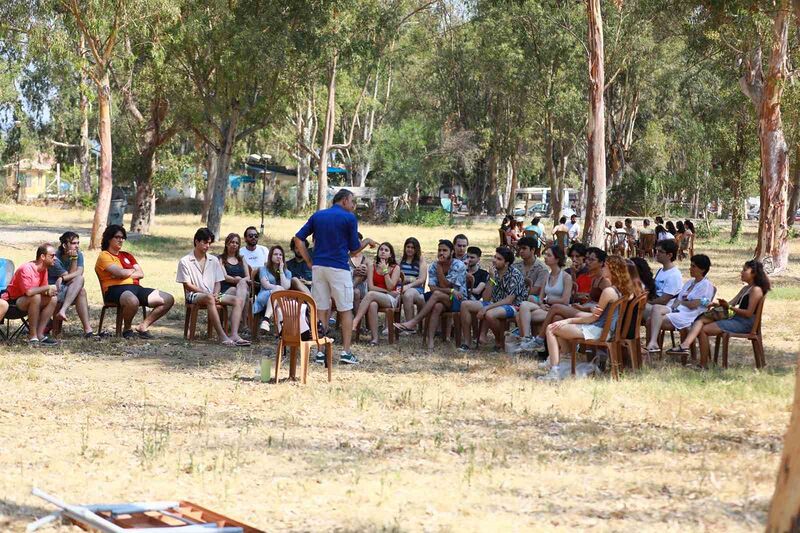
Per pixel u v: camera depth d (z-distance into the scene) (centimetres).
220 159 3678
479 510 586
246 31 3162
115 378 1066
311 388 1017
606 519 563
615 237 3544
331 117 5034
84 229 3981
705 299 1188
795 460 341
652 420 858
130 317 1341
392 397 969
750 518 559
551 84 4656
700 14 2653
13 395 957
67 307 1314
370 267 1360
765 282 1159
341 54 3600
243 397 967
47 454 724
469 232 5138
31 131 6431
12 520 554
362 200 6656
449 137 6172
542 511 582
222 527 525
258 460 715
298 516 573
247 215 6375
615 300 1054
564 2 4184
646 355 1203
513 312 1272
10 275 1288
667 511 577
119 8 2720
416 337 1410
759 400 939
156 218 5678
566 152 5953
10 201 6531
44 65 3020
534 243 1317
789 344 1422
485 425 845
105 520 524
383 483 642
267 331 1345
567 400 938
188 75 3453
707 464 694
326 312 1185
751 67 2830
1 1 2600
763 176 2855
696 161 4947
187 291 1337
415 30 5288
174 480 655
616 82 5653
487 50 4744
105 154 2959
